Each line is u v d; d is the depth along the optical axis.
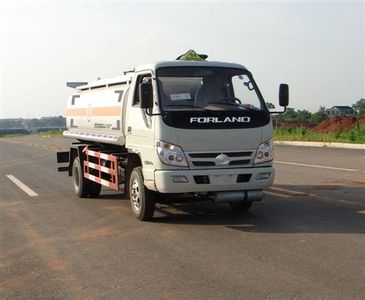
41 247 7.57
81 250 7.33
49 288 5.77
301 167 17.20
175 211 9.96
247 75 9.18
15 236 8.31
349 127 32.81
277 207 10.12
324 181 13.62
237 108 8.70
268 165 8.72
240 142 8.46
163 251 7.14
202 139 8.28
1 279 6.13
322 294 5.32
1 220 9.66
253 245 7.31
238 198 8.59
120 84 10.37
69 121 13.62
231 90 8.98
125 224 8.97
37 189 13.96
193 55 9.73
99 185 12.11
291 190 12.22
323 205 10.21
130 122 9.45
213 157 8.34
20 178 16.84
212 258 6.72
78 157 12.25
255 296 5.32
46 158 25.88
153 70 8.70
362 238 7.56
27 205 11.33
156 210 10.09
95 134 11.60
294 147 27.30
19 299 5.45
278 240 7.55
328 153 22.56
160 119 8.26
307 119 43.66
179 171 8.22
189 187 8.24
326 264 6.33
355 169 16.12
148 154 8.63
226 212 9.74
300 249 7.03
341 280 5.73
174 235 8.04
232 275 6.00
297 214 9.39
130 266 6.48
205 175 8.27
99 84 11.45
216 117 8.35
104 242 7.75
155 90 8.48
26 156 27.98
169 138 8.21
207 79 8.85
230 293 5.42
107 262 6.70
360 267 6.18
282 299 5.21
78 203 11.45
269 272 6.07
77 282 5.94
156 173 8.31
